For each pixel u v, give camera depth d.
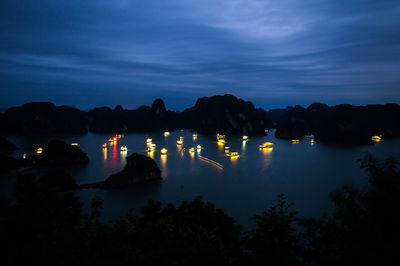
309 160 116.06
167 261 12.61
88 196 63.06
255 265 12.29
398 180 10.98
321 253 11.91
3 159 90.12
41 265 11.33
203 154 131.00
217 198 62.91
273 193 66.88
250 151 144.50
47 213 15.38
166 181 77.62
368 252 10.33
